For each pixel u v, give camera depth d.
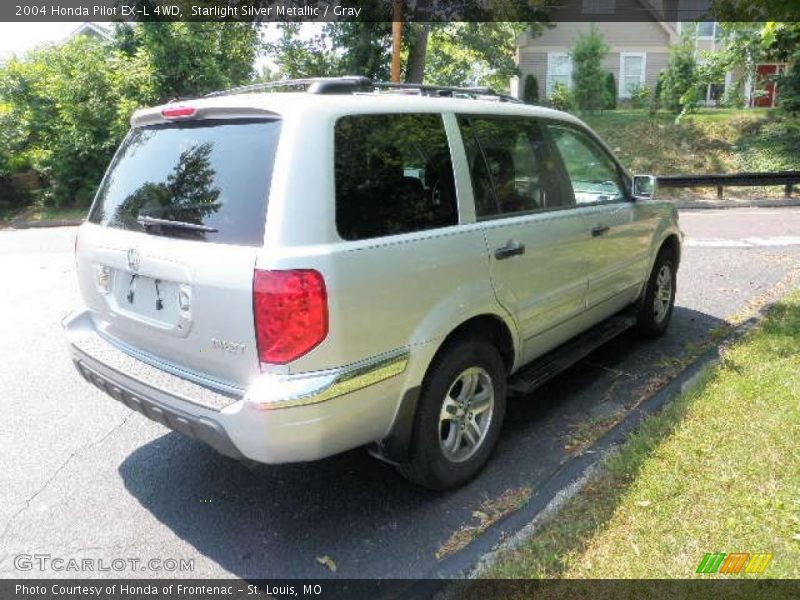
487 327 3.45
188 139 2.98
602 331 4.70
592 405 4.20
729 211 14.15
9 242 12.03
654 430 3.54
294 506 3.22
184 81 16.89
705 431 3.48
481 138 3.42
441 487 3.23
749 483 3.01
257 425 2.47
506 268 3.38
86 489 3.39
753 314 5.83
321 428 2.55
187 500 3.29
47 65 17.22
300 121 2.60
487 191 3.38
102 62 16.95
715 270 7.75
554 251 3.76
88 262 3.36
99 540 2.99
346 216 2.64
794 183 15.63
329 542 2.94
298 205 2.51
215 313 2.61
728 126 19.14
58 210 17.00
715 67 18.72
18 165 17.41
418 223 2.95
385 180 2.84
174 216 2.86
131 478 3.50
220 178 2.73
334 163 2.64
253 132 2.71
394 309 2.77
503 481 3.36
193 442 3.89
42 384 4.81
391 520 3.08
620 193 4.71
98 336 3.38
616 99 25.00
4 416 4.26
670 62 21.78
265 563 2.81
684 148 18.52
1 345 5.76
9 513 3.19
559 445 3.72
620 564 2.57
